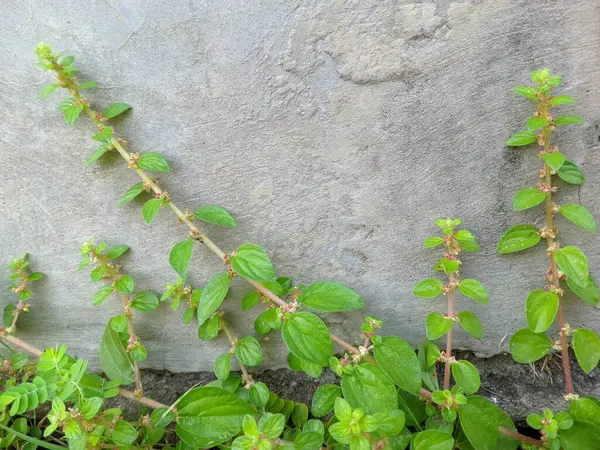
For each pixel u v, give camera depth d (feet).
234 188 0.65
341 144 0.61
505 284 0.69
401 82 0.57
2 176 0.65
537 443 0.57
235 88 0.58
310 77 0.58
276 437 0.44
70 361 0.61
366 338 0.59
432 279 0.61
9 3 0.55
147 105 0.60
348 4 0.53
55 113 0.61
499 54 0.55
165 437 0.71
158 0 0.54
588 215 0.57
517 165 0.61
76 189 0.66
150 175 0.64
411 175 0.62
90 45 0.57
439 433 0.49
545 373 0.70
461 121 0.59
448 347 0.61
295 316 0.57
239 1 0.54
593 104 0.57
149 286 0.73
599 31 0.53
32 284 0.74
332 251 0.69
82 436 0.48
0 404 0.65
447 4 0.53
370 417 0.44
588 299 0.60
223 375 0.67
